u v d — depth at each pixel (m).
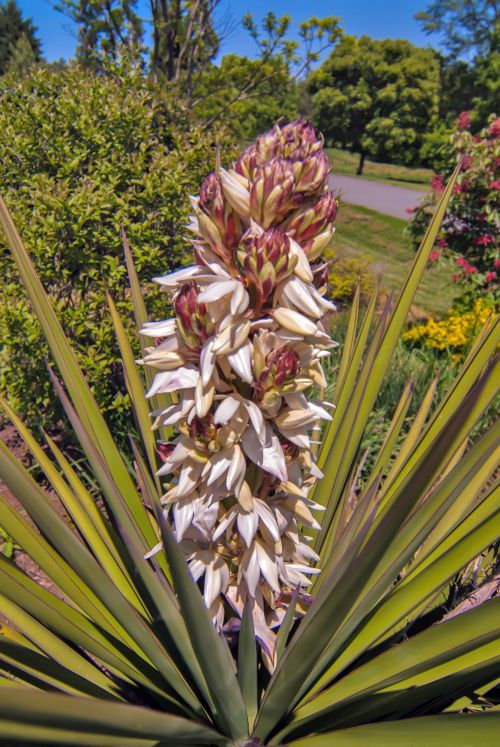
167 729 0.62
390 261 6.41
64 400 0.79
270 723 0.72
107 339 1.91
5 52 15.91
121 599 0.69
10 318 1.85
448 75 17.23
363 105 17.28
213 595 0.68
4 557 0.79
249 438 0.62
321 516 0.97
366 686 0.74
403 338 3.04
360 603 0.70
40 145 2.10
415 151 17.39
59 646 0.81
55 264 1.95
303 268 0.58
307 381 0.60
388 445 1.05
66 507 0.94
